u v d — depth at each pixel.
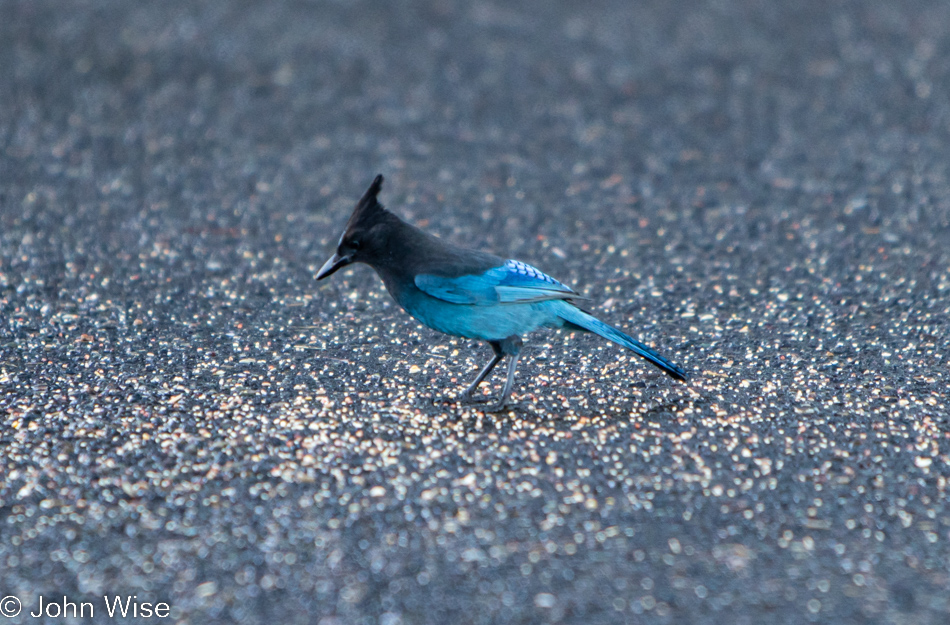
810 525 7.08
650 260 13.59
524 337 10.95
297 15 26.73
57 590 6.35
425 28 25.98
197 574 6.51
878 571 6.51
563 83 22.14
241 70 22.55
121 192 16.17
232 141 18.70
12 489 7.56
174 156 17.91
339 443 8.38
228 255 13.67
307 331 11.13
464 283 8.91
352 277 12.97
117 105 20.33
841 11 27.61
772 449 8.25
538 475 7.83
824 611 6.10
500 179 17.09
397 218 9.20
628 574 6.48
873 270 12.96
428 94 21.41
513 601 6.21
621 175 17.27
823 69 22.91
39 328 11.02
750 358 10.30
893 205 15.51
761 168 17.45
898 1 28.52
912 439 8.40
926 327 11.02
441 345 10.75
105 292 12.20
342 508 7.32
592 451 8.23
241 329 11.16
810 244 14.05
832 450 8.22
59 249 13.70
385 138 19.02
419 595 6.27
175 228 14.69
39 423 8.69
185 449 8.23
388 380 9.79
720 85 21.98
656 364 9.26
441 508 7.33
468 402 9.26
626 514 7.24
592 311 11.80
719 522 7.12
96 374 9.81
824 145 18.50
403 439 8.47
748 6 28.27
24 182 16.47
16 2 26.95
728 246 14.08
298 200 16.02
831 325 11.18
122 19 25.84
